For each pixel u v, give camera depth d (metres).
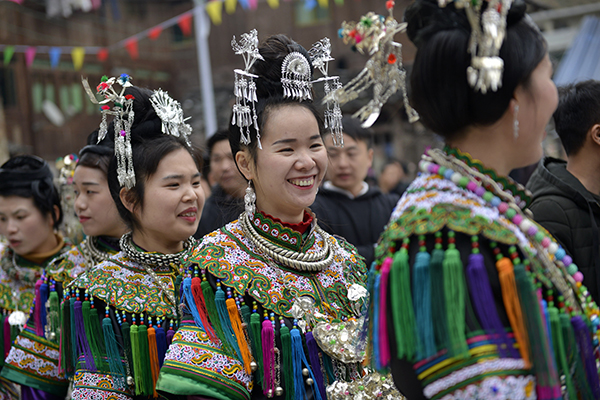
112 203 2.18
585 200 2.07
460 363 0.99
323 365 1.53
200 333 1.49
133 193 1.89
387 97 1.38
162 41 13.79
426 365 1.03
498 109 1.07
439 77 1.08
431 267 1.02
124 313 1.85
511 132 1.10
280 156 1.55
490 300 0.99
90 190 2.18
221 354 1.46
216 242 1.61
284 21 13.06
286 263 1.59
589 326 1.14
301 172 1.56
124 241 1.99
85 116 13.06
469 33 1.06
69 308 1.89
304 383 1.52
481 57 1.02
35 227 2.60
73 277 2.23
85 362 1.81
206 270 1.56
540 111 1.09
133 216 1.96
